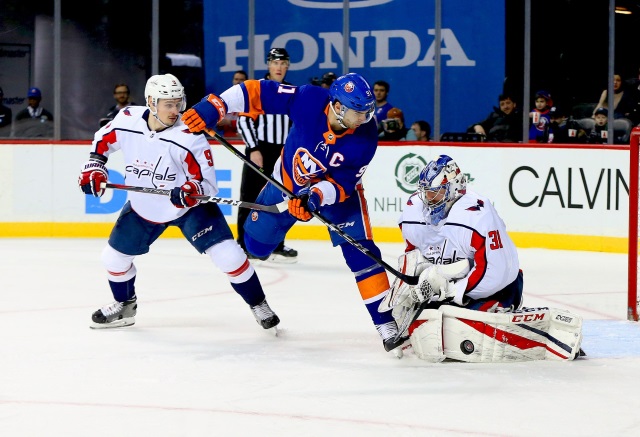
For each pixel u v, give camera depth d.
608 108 17.64
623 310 10.30
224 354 7.91
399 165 16.36
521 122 18.44
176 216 8.38
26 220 16.80
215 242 8.44
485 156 16.02
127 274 8.85
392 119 18.05
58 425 5.89
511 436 5.75
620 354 7.98
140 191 8.12
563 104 18.61
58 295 10.91
